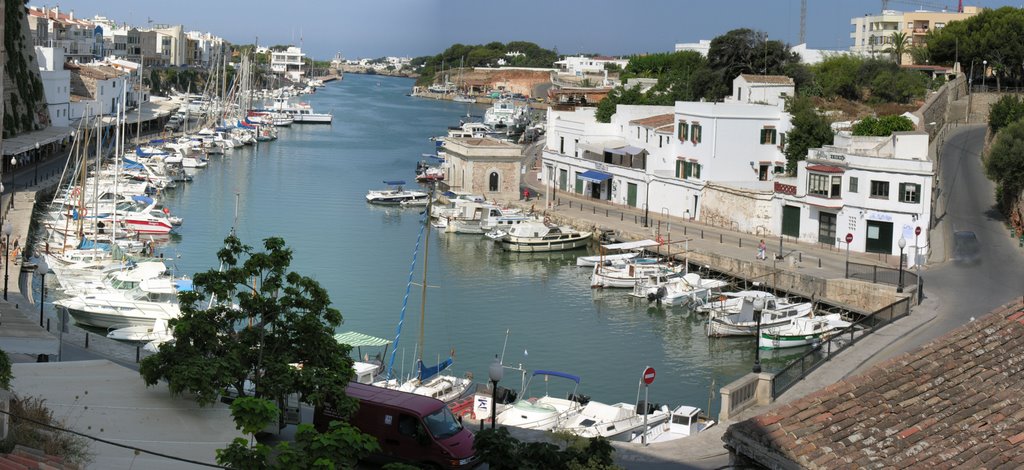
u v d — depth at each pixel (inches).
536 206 5315.0
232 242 1549.0
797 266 3698.3
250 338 1465.3
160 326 2709.2
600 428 2100.1
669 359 2915.8
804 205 4200.3
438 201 5684.1
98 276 3425.2
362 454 1104.8
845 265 3718.0
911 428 925.8
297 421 1485.0
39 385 1338.6
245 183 6146.7
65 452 1095.0
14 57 6063.0
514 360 2832.2
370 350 2847.0
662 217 4948.3
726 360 2923.2
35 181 5132.9
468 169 5738.2
